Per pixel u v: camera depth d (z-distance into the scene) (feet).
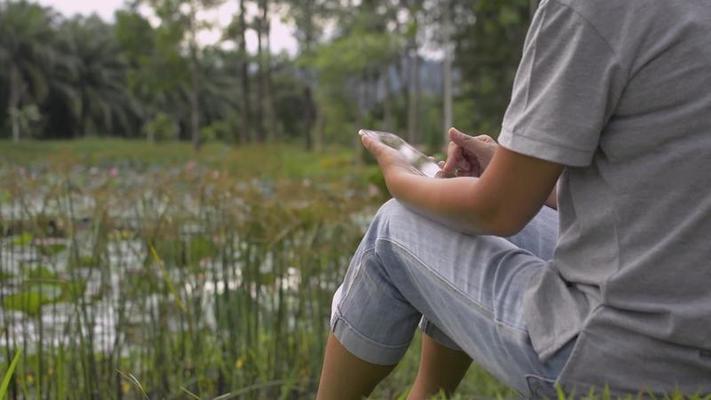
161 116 171.73
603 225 4.33
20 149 113.29
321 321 10.22
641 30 4.16
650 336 4.17
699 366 4.14
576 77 4.22
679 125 4.15
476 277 4.83
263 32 128.57
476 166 5.58
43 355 9.19
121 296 9.99
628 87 4.22
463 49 116.37
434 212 4.84
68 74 184.24
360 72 121.80
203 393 9.64
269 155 52.95
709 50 4.12
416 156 5.48
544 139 4.24
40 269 10.14
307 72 145.89
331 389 5.38
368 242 5.30
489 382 10.39
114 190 13.01
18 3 171.32
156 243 10.36
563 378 4.39
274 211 11.18
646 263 4.18
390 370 5.38
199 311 10.08
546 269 4.63
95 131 193.67
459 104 119.34
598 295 4.34
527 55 4.41
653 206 4.20
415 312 5.33
